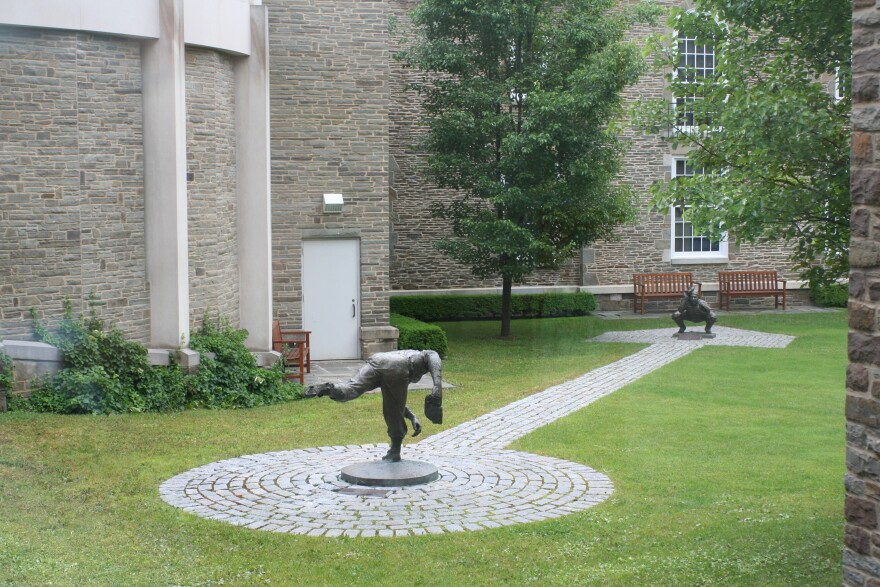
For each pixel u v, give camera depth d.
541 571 6.23
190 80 12.45
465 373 14.95
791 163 7.59
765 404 12.23
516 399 12.57
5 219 10.84
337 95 15.79
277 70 15.59
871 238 4.94
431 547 6.68
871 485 4.97
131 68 11.73
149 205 11.95
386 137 15.98
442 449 9.74
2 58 10.75
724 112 7.96
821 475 8.71
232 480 8.45
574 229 18.05
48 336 11.09
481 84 17.89
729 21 8.34
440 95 18.12
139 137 11.86
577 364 14.72
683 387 13.45
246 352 12.83
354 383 8.28
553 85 17.78
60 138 11.12
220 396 12.16
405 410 8.71
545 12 18.05
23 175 10.93
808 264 7.83
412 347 16.41
